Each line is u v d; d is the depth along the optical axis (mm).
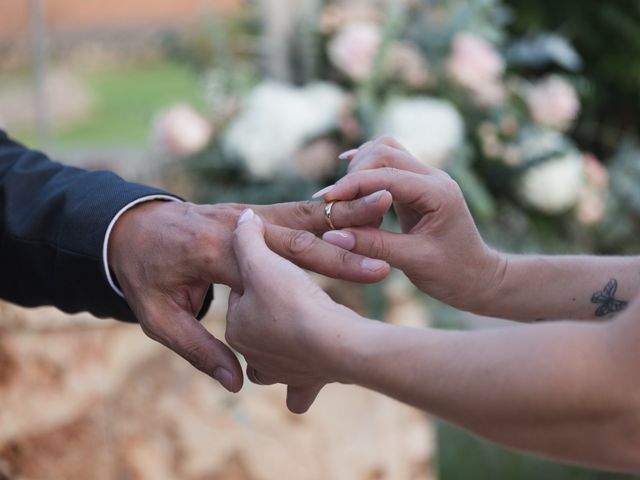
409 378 800
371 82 1907
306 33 2068
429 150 1836
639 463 760
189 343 1108
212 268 1078
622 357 732
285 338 888
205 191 1919
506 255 1200
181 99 2746
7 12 2652
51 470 1697
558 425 754
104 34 2898
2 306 1634
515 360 760
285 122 1818
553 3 2873
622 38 2891
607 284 1162
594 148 3043
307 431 1812
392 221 1781
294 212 1147
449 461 2793
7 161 1246
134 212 1146
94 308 1185
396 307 1801
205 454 1771
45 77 2652
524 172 2078
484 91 2027
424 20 2049
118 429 1722
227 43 2137
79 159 2428
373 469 1848
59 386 1684
